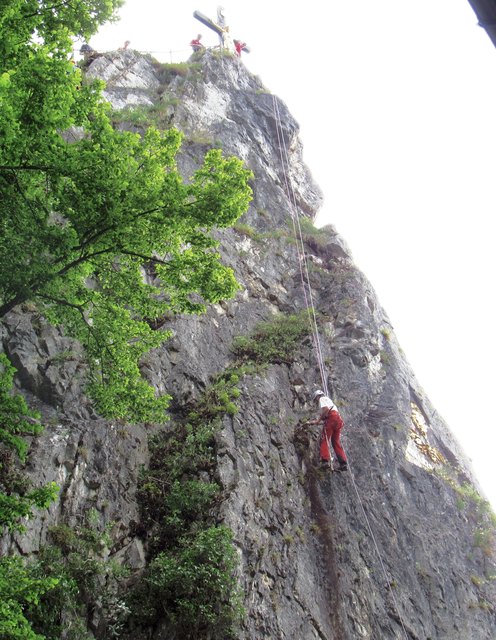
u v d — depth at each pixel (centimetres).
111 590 1290
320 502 1650
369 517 1697
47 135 1052
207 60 3042
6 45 1065
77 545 1298
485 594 1778
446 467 2053
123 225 1131
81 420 1492
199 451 1573
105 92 2628
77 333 1293
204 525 1425
